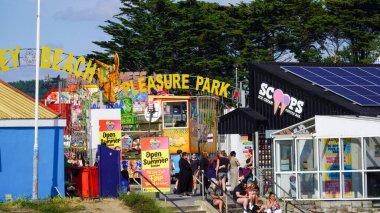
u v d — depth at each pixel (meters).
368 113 41.94
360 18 105.06
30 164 38.28
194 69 101.44
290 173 41.25
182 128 57.16
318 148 40.59
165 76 62.69
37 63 38.34
